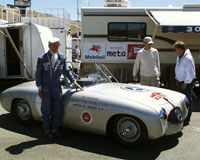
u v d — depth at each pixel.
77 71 11.31
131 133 3.86
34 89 4.78
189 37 8.72
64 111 4.35
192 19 7.84
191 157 3.67
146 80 5.95
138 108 3.69
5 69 9.30
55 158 3.62
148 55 5.84
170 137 4.45
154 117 3.60
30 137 4.41
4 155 3.71
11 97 4.98
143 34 8.73
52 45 4.07
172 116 3.94
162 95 4.27
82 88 4.46
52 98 4.24
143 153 3.80
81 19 8.74
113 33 8.75
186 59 4.88
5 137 4.40
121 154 3.76
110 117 3.88
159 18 7.90
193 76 4.88
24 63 9.05
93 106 4.01
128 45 8.77
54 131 4.34
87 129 4.18
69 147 4.01
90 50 8.86
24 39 9.03
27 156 3.68
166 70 9.00
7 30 8.59
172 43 8.77
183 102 4.43
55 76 4.16
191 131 4.77
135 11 8.62
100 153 3.79
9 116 5.66
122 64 8.88
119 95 4.08
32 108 4.73
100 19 8.70
